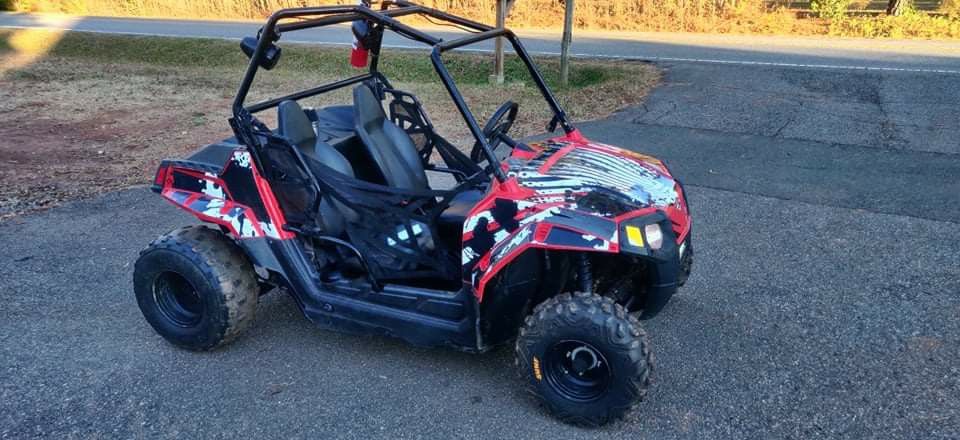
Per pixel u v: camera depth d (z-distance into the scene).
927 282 4.22
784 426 2.99
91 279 4.64
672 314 3.95
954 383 3.24
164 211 5.99
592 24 18.09
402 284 3.51
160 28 19.69
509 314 3.18
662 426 3.02
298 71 13.48
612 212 2.88
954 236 4.86
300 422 3.11
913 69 10.32
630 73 11.11
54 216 5.91
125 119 9.95
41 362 3.64
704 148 7.24
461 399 3.26
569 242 2.77
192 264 3.47
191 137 8.79
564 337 2.87
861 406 3.10
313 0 22.77
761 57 11.98
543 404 3.07
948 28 14.73
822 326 3.78
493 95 10.32
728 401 3.18
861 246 4.77
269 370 3.54
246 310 3.59
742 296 4.13
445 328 3.26
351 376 3.47
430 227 3.28
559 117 3.86
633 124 8.31
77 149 8.34
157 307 3.70
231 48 15.94
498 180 3.00
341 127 4.03
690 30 16.84
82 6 25.97
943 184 5.90
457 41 3.20
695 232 5.10
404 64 13.22
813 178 6.20
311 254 3.62
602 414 2.93
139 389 3.39
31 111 10.59
